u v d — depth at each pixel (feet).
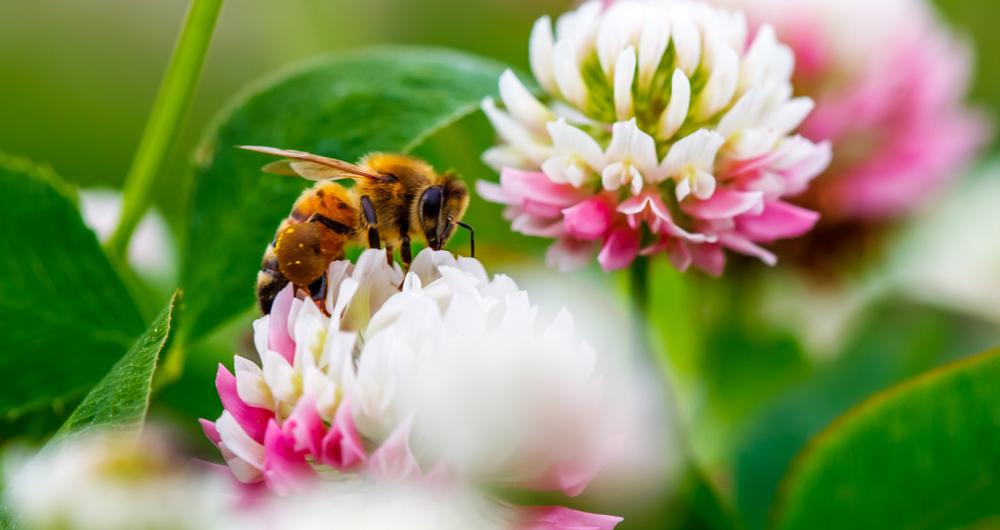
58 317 0.56
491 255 0.58
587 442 0.51
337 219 0.56
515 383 0.50
